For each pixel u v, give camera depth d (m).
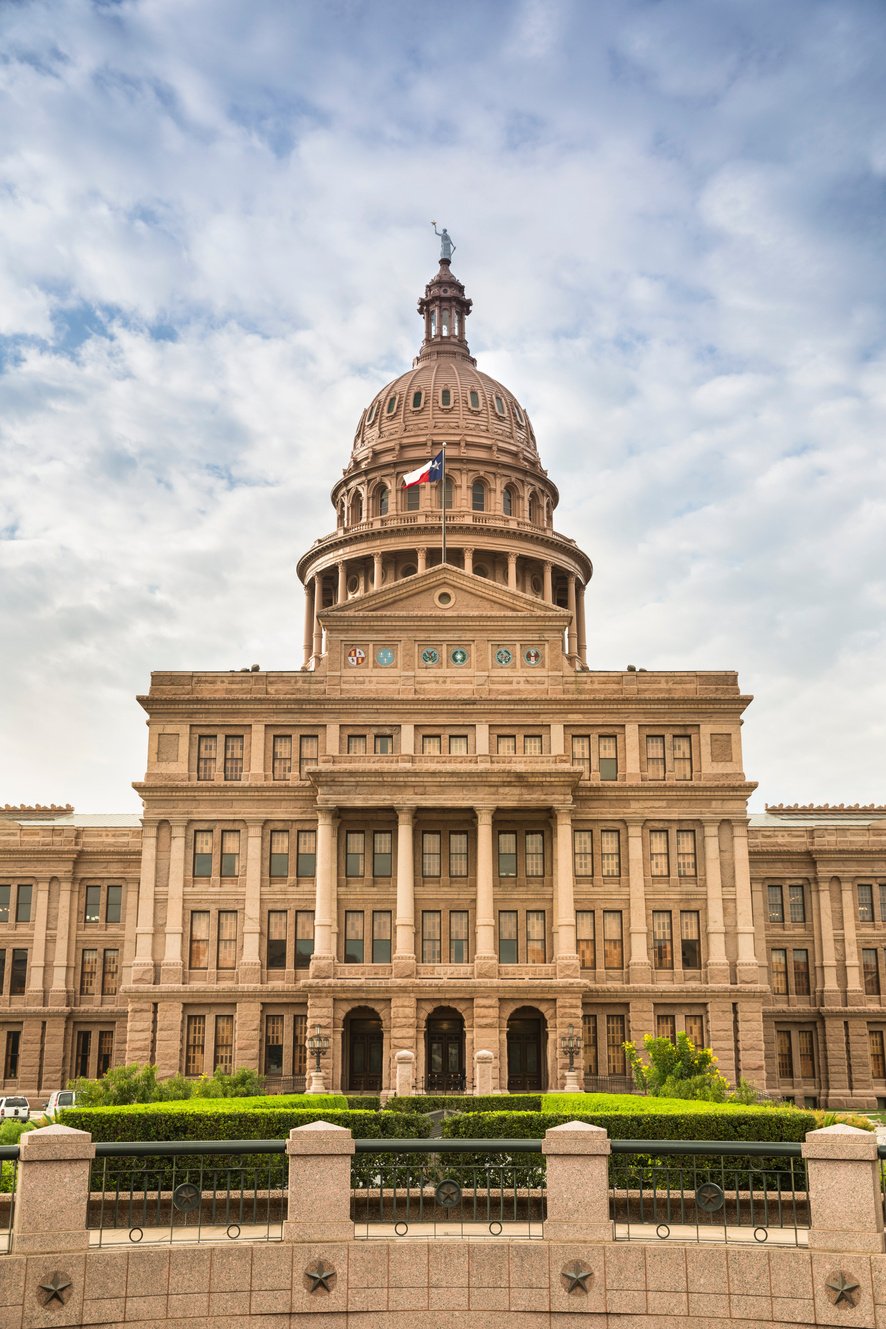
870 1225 22.09
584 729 80.62
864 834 92.56
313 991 74.38
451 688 81.00
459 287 139.12
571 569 120.50
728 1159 27.50
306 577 123.75
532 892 78.19
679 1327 22.44
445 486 120.69
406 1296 22.83
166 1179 26.88
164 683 80.88
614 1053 76.44
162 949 77.50
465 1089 73.69
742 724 80.94
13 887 92.31
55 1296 21.88
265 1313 22.56
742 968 77.38
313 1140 23.23
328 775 76.94
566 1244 22.92
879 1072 89.31
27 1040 89.38
